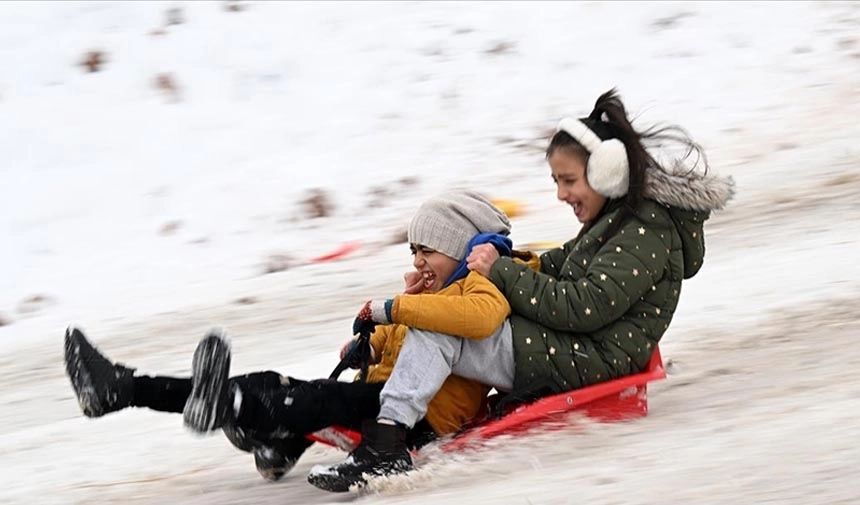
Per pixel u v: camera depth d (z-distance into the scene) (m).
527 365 14.15
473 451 13.96
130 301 26.25
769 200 27.23
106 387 12.96
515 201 29.75
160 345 22.91
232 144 34.50
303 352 21.12
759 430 14.00
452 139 34.28
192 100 36.56
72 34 39.38
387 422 13.34
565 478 12.95
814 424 13.99
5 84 37.44
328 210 30.64
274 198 31.50
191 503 14.20
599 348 14.48
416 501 12.75
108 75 37.62
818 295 20.17
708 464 12.98
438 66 37.84
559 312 14.09
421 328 13.62
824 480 12.16
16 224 31.28
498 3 40.75
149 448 16.84
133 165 33.72
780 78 36.25
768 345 18.08
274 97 36.72
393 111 35.84
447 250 14.50
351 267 26.61
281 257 27.98
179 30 39.41
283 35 39.22
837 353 17.30
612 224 14.48
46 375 21.92
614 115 14.58
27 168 33.91
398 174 32.50
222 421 12.66
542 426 14.26
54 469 16.41
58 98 36.75
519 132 34.44
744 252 23.50
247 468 15.55
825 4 40.22
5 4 40.72
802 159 30.19
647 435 14.23
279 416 13.31
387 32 39.41
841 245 23.05
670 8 40.31
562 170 14.73
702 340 18.66
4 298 27.42
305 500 13.66
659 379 15.28
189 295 26.09
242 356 21.25
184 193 32.22
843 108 33.84
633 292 14.26
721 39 38.59
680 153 31.80
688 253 14.88
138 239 30.09
